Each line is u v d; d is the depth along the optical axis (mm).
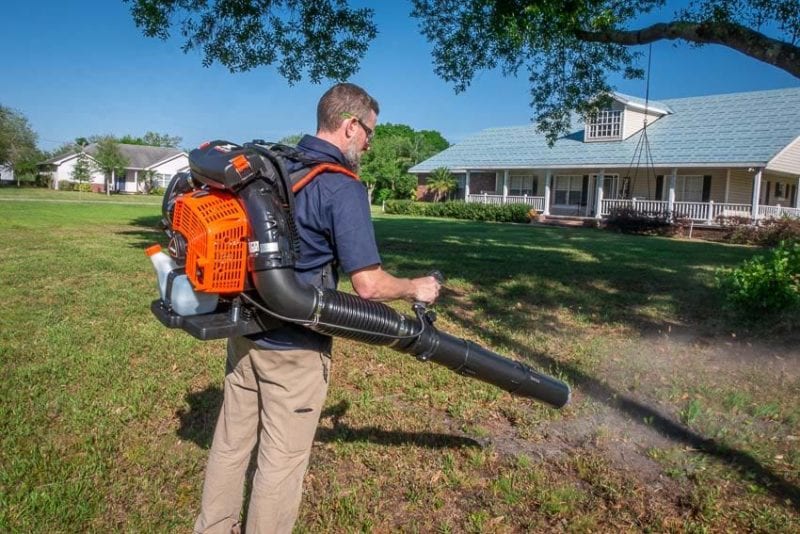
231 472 2365
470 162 34406
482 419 3945
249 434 2369
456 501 2982
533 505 2955
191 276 1880
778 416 4023
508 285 8984
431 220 28844
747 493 3049
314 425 2227
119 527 2715
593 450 3516
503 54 11141
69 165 64688
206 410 3955
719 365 5176
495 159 33188
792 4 6871
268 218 1869
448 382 4555
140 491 3000
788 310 6695
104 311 6590
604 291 8656
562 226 27234
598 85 11828
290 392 2141
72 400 4008
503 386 2568
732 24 6742
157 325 6035
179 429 3670
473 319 6699
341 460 3357
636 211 24422
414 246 15188
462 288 8664
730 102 28891
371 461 3326
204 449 3424
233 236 1855
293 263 1938
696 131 27188
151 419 3809
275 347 2090
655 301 7910
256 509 2160
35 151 65188
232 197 1930
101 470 3145
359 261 2043
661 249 15844
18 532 2621
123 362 4832
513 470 3260
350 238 2039
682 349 5656
